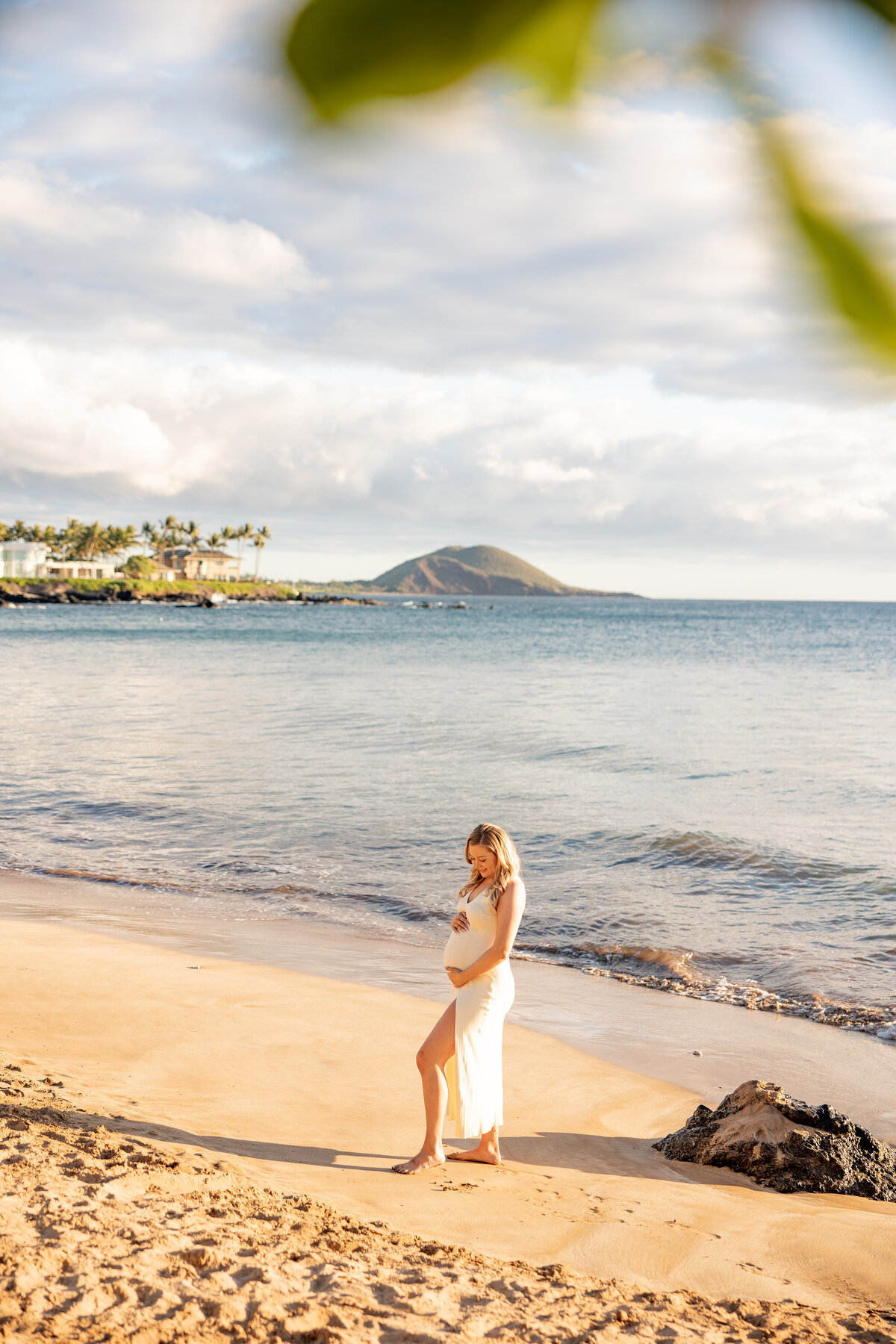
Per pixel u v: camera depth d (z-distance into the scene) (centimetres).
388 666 5919
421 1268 464
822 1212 597
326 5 35
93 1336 362
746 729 3259
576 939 1219
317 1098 743
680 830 1759
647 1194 612
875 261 35
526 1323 420
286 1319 391
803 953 1158
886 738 3075
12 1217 452
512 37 35
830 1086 838
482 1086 643
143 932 1209
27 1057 777
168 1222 470
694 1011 1003
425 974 1081
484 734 3067
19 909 1301
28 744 2723
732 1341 431
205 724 3225
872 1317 472
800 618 18125
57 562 18625
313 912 1321
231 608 19088
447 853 1620
